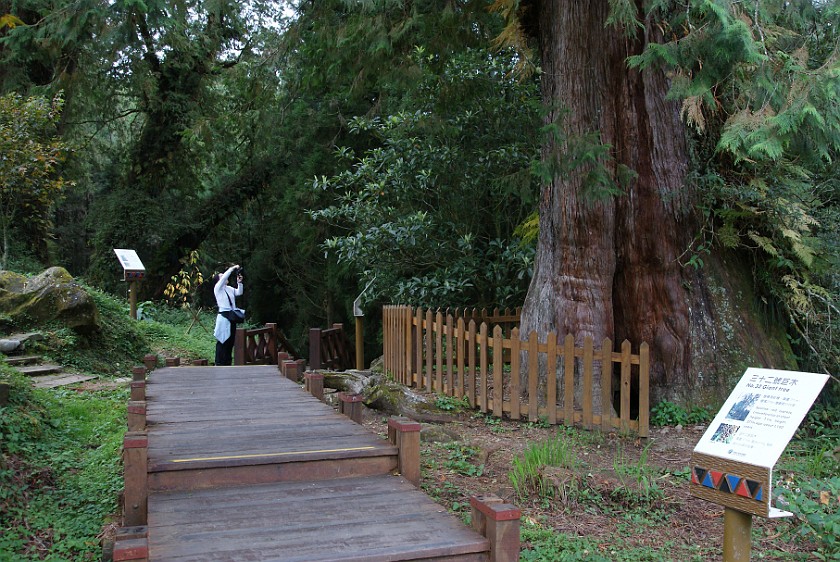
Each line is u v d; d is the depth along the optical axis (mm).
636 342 9078
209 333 19422
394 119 12719
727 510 3547
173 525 3857
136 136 25438
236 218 29406
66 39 14789
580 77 8781
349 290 23812
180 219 24516
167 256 24156
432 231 12594
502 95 12531
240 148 25922
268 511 4117
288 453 4906
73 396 8859
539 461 6281
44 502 5375
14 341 10266
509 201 12586
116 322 12609
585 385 8188
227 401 7492
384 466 5078
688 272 9133
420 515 4055
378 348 22578
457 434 7742
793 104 6102
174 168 24500
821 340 9438
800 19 7320
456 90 12219
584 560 4602
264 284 28469
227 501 4324
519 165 12180
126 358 12008
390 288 13508
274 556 3383
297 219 22922
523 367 9336
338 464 4949
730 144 6480
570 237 8930
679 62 7059
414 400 9047
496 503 3682
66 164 21844
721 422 3668
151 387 8562
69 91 19672
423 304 12508
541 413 8531
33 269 18922
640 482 6145
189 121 22922
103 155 28750
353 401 6504
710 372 8906
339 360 16172
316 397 7836
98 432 7480
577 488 5895
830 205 10297
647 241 8977
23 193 15891
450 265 12602
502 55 12484
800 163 9812
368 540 3617
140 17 18453
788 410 3375
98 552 4566
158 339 15688
